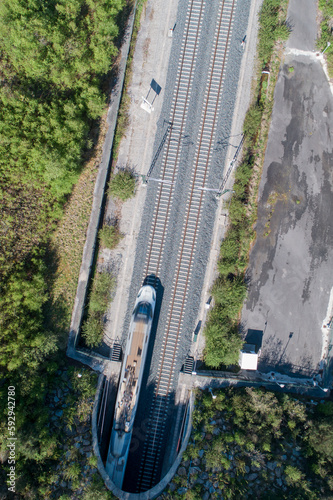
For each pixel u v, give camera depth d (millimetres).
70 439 32562
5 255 31859
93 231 35531
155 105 36344
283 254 36719
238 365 36438
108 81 35812
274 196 36688
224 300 35438
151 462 35031
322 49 36844
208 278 36312
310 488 30906
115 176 36125
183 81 36094
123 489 34438
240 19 35844
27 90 31219
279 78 36594
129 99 36375
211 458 31703
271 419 33250
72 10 31750
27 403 30781
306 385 36000
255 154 36875
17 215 32406
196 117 36156
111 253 36531
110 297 36312
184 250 36094
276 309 36875
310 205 36812
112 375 35562
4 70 31062
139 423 35531
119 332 36344
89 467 32250
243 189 35969
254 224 36938
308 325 36938
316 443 32219
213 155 36156
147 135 36469
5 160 30781
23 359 31453
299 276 36719
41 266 33000
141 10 36219
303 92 36812
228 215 36375
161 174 36344
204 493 31219
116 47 34281
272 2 35625
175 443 34812
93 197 35562
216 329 35094
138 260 36281
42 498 30109
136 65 36406
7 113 30172
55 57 31172
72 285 35188
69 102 31859
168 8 36156
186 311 35844
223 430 33438
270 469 31953
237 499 30172
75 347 35031
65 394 33719
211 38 35875
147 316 34250
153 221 36219
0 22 29672
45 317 34438
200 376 35094
